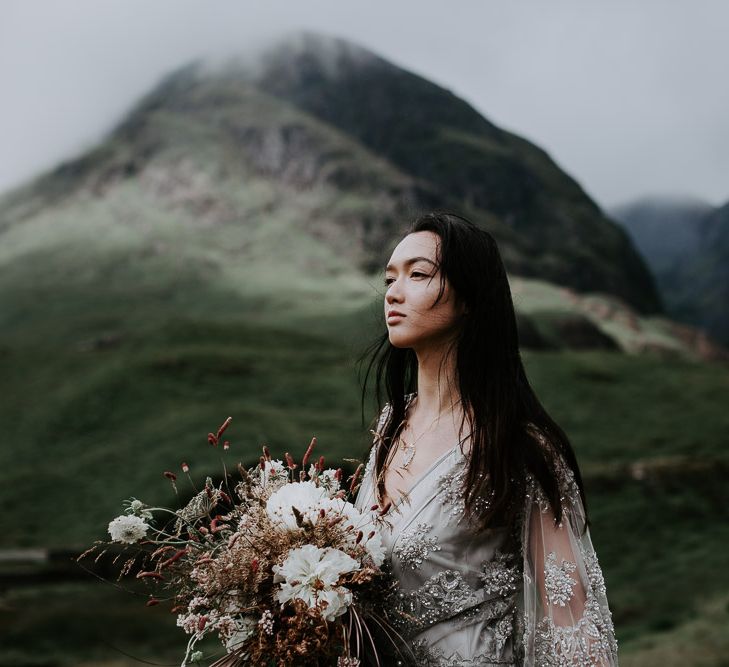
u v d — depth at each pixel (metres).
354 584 1.71
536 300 89.62
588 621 1.68
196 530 1.77
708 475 35.03
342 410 43.47
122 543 1.71
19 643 17.97
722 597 21.08
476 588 1.73
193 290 99.81
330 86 149.62
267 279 102.88
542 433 1.80
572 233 133.25
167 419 41.47
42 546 29.73
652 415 47.53
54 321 90.75
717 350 103.88
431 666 1.70
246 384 47.56
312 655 1.68
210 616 1.70
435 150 139.88
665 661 13.60
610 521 30.34
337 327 81.75
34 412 45.44
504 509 1.73
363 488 2.07
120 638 18.25
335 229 116.19
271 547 1.72
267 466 1.90
